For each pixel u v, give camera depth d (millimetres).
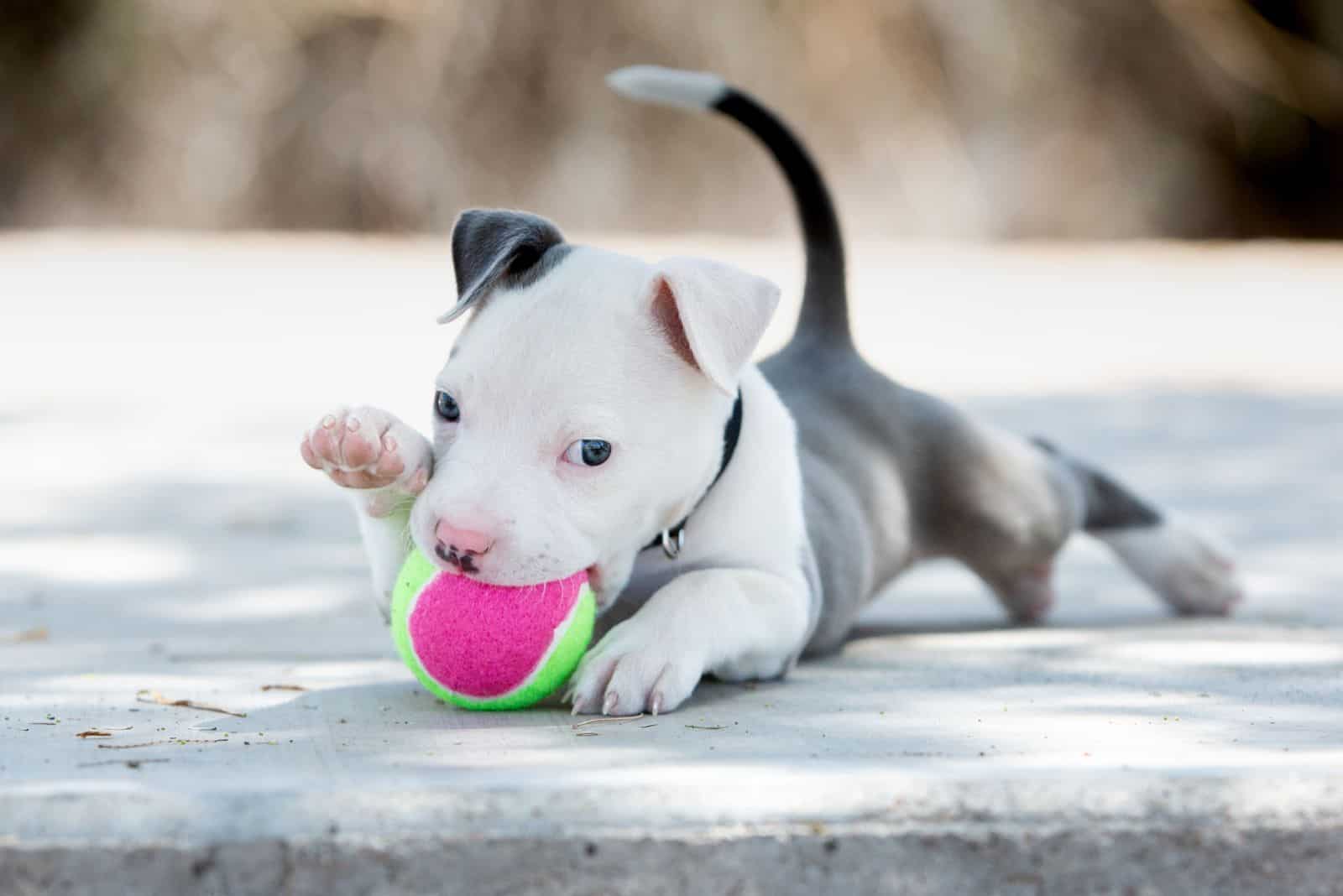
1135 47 29891
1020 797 3061
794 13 28094
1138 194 30406
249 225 28078
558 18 27812
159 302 18188
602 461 3879
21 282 19906
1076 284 21688
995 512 5406
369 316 17047
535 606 3783
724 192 28516
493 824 2955
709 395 4105
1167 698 4078
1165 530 5875
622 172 28312
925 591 6559
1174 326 17281
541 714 3855
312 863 2900
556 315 3959
